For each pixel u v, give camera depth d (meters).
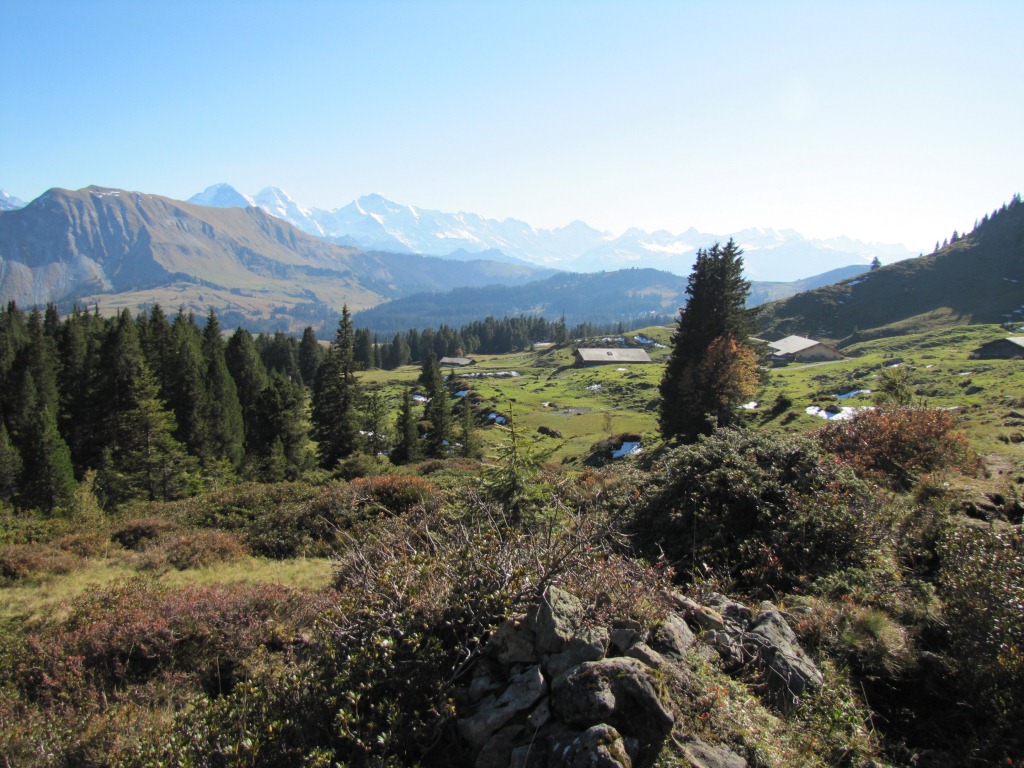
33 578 13.06
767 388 73.56
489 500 9.58
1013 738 4.76
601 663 4.48
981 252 165.62
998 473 14.23
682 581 8.16
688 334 41.53
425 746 4.54
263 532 16.62
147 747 5.18
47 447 39.88
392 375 143.38
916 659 5.91
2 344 61.25
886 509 9.05
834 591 7.20
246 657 7.64
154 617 8.38
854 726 5.00
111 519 21.53
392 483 18.36
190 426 51.44
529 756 4.10
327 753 4.37
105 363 51.75
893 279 165.50
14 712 6.69
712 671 5.07
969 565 6.53
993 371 65.06
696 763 4.10
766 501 9.01
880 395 27.91
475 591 5.60
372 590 5.89
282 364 124.38
